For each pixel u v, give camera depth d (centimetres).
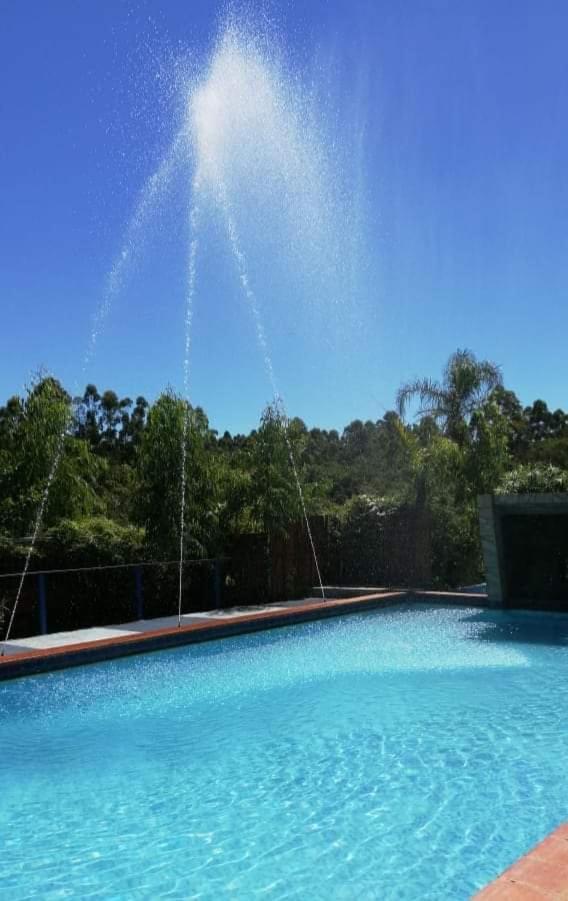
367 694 743
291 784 500
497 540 1255
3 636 1000
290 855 395
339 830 423
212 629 1041
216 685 798
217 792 491
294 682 805
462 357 1678
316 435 3684
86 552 1118
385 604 1305
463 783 488
